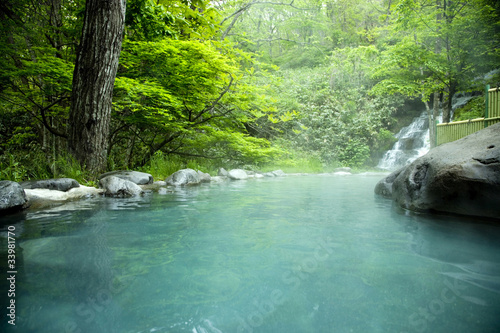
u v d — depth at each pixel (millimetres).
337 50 18391
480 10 9008
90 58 4262
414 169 3094
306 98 15797
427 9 11008
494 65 9812
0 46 5496
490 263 1363
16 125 7676
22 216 2449
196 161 8547
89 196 3574
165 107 6066
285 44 22062
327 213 2641
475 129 5781
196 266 1344
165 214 2570
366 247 1622
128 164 7105
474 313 920
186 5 5930
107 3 4172
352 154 14250
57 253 1520
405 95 15453
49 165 4508
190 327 852
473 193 2311
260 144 9883
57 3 6859
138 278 1207
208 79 6238
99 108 4434
